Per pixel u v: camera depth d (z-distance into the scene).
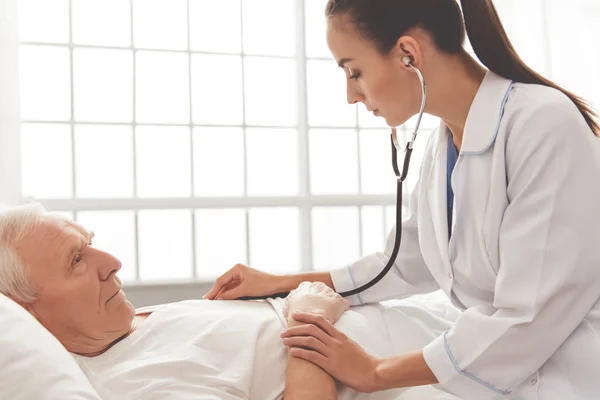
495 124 1.17
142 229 3.03
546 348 1.10
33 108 2.84
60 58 2.86
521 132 1.13
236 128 3.05
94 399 0.93
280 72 3.13
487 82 1.22
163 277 2.97
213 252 3.12
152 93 2.96
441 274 1.36
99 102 2.91
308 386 1.19
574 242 1.08
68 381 0.92
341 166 3.23
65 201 2.71
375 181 3.27
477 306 1.20
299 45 3.05
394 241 1.59
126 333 1.27
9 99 2.49
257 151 3.13
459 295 1.32
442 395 1.32
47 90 2.86
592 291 1.10
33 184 2.84
